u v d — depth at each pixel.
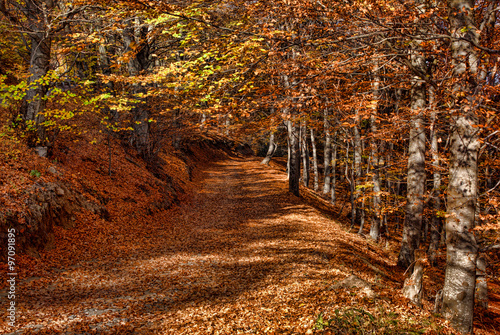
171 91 9.69
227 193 24.59
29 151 11.45
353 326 5.51
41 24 12.01
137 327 5.97
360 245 15.10
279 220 17.16
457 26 6.46
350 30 7.29
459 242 6.57
